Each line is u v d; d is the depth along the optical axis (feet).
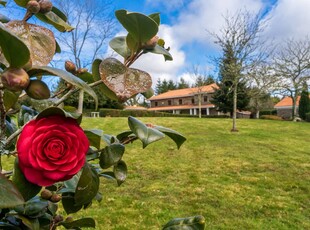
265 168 16.58
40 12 1.71
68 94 1.81
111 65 1.61
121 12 1.56
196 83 72.74
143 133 1.78
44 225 2.20
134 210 10.51
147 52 1.76
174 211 10.53
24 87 1.22
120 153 1.99
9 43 1.17
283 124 39.29
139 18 1.58
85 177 1.73
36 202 1.94
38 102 2.26
